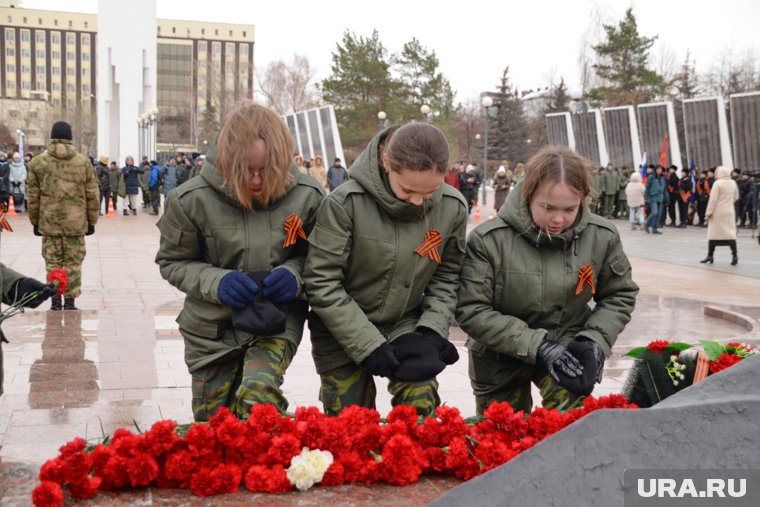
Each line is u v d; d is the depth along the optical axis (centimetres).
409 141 264
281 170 282
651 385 289
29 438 373
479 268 313
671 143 2797
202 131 7894
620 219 2692
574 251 312
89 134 9600
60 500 202
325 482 229
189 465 224
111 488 222
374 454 236
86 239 1526
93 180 777
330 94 5038
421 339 287
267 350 290
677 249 1648
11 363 532
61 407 429
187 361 309
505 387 327
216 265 304
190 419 410
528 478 171
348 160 4931
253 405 254
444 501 174
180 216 296
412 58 5100
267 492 221
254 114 281
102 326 680
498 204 2488
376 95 5019
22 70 11112
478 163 6700
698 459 170
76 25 11175
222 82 7556
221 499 216
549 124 3306
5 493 234
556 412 254
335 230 289
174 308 784
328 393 310
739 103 2548
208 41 10588
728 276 1211
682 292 1036
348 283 303
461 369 559
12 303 333
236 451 233
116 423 402
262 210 298
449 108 5847
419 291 305
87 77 11294
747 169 2550
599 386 523
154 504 212
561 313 317
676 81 5497
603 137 3045
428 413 284
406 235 292
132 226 1889
